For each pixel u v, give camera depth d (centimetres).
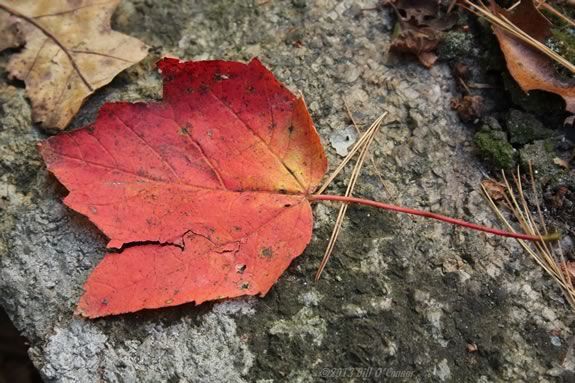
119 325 30
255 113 31
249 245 30
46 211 32
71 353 30
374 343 30
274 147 31
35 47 34
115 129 30
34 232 32
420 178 33
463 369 30
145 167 30
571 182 32
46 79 34
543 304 31
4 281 31
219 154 31
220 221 30
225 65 30
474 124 33
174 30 35
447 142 33
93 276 30
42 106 33
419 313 31
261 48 35
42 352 30
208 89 30
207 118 31
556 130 33
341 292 31
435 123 33
